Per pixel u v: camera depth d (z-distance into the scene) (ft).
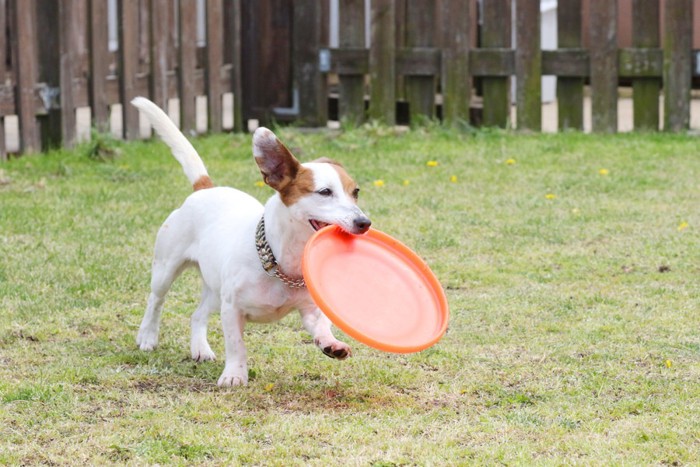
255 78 49.42
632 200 34.78
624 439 17.03
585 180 37.65
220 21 47.47
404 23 50.47
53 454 16.43
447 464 16.08
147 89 45.01
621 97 63.82
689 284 25.98
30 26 39.99
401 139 45.47
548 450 16.67
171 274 21.63
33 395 18.72
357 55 48.08
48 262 27.48
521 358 21.20
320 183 18.61
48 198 34.50
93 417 17.94
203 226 20.97
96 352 21.59
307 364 20.95
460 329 23.02
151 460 16.25
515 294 25.40
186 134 46.09
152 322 22.09
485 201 34.88
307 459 16.38
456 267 27.63
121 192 35.47
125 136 43.98
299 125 49.19
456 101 47.55
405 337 18.15
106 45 42.91
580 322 23.38
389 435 17.26
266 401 18.90
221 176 38.11
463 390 19.44
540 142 44.45
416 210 33.68
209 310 21.58
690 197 35.04
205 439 16.97
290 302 19.42
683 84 46.26
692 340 22.04
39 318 23.44
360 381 20.04
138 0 46.55
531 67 46.88
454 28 47.06
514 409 18.56
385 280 19.35
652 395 19.13
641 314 23.82
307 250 18.03
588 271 27.25
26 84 40.14
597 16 46.39
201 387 19.70
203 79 47.29
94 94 42.34
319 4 48.26
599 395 19.19
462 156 42.01
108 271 26.86
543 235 30.63
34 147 40.88
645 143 44.06
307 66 48.73
